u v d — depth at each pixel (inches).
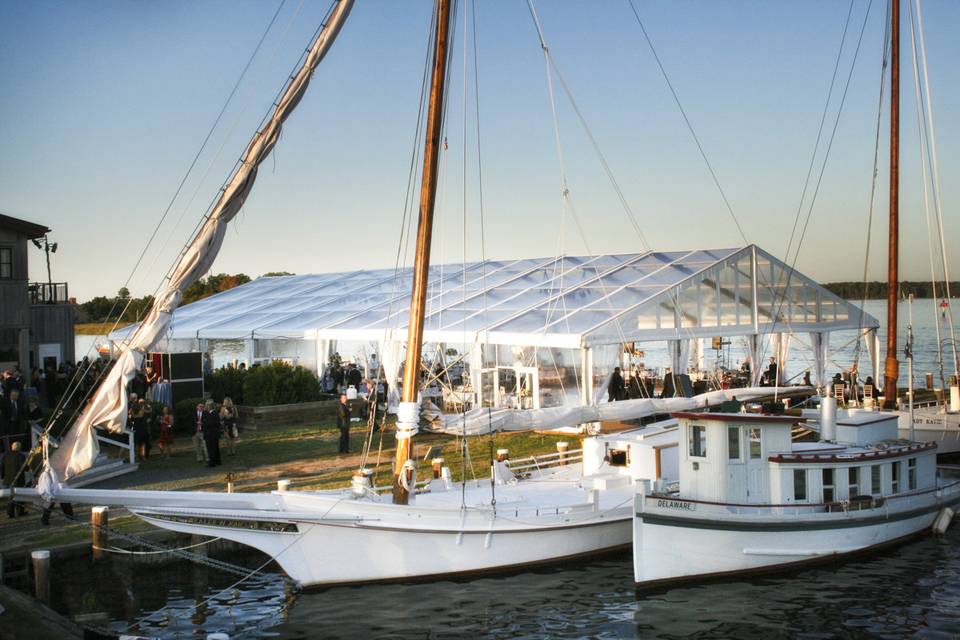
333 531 778.8
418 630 698.2
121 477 1083.3
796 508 840.9
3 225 1781.5
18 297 1806.1
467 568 816.3
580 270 1739.7
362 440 1348.4
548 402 1432.1
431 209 834.2
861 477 880.9
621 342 1389.0
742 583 802.8
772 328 1647.4
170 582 805.2
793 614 724.0
